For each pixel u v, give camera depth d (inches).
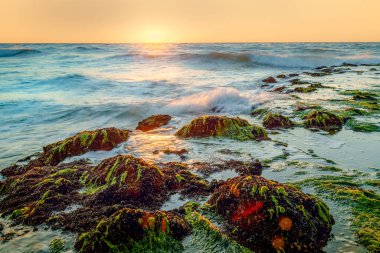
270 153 273.1
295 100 517.7
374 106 434.9
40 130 406.9
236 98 545.0
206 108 505.7
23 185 209.6
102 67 1219.9
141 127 391.2
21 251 148.3
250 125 336.8
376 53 1850.4
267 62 1348.4
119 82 818.2
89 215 170.9
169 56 1469.0
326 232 149.1
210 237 150.6
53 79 840.3
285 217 144.6
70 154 281.0
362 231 149.7
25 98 624.1
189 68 1198.9
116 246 143.0
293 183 209.0
